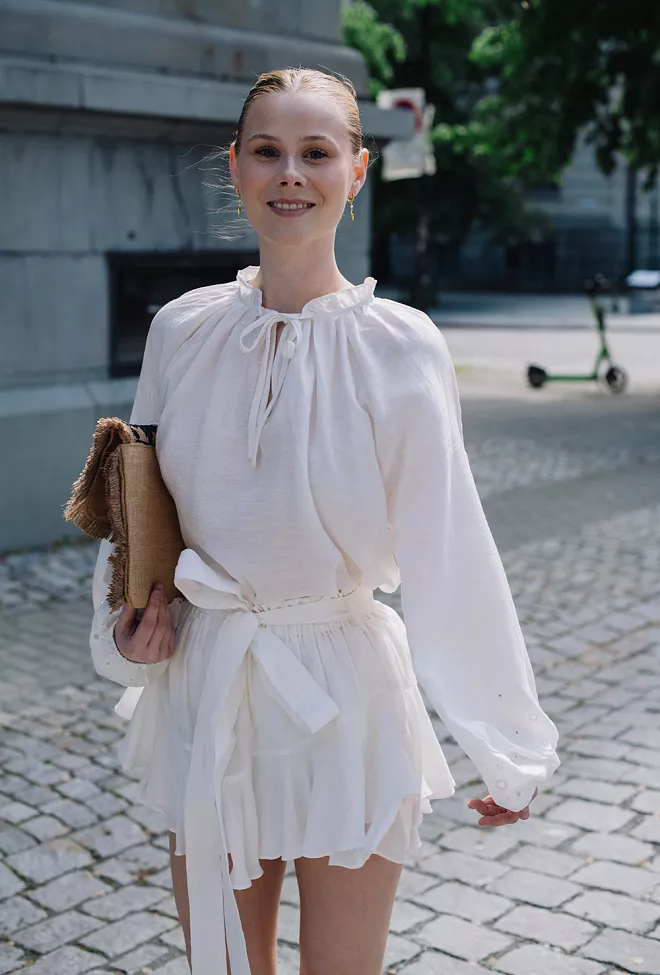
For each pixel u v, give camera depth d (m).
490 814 1.77
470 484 1.74
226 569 1.72
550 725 1.73
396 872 1.79
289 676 1.70
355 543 1.69
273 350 1.69
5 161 6.24
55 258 6.55
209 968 1.76
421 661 1.69
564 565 6.46
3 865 3.24
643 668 4.83
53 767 3.87
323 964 1.79
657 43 12.77
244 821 1.73
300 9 7.70
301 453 1.64
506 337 23.02
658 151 13.64
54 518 6.79
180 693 1.81
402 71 28.55
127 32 6.58
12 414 6.48
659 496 8.32
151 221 6.95
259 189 1.68
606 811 3.53
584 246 38.25
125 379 7.03
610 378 14.27
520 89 13.77
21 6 6.09
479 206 31.39
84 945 2.85
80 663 4.89
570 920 2.91
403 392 1.65
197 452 1.72
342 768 1.70
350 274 8.39
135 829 3.46
